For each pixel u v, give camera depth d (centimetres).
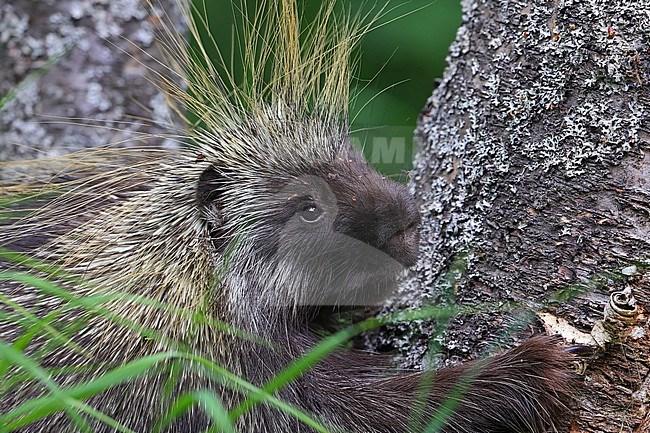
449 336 292
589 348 287
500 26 291
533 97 289
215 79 297
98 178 294
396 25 318
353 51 304
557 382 287
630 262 286
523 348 288
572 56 288
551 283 288
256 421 290
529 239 289
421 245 294
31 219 293
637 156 287
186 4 301
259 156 295
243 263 293
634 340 286
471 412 289
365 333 297
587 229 288
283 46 298
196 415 289
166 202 293
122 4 313
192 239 292
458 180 292
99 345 289
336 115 297
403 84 317
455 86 294
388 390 291
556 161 288
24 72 312
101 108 312
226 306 292
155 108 314
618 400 286
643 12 287
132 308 290
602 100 287
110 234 292
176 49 302
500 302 290
